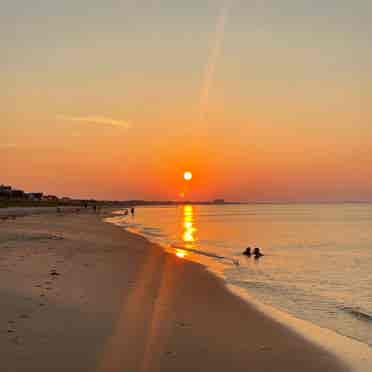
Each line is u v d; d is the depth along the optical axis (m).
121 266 18.44
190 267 20.09
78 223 54.22
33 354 7.24
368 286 17.41
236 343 8.88
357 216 120.06
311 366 7.88
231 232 51.84
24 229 36.31
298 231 54.75
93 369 6.85
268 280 18.48
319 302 14.18
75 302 10.92
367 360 8.38
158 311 11.02
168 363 7.43
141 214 139.50
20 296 10.88
